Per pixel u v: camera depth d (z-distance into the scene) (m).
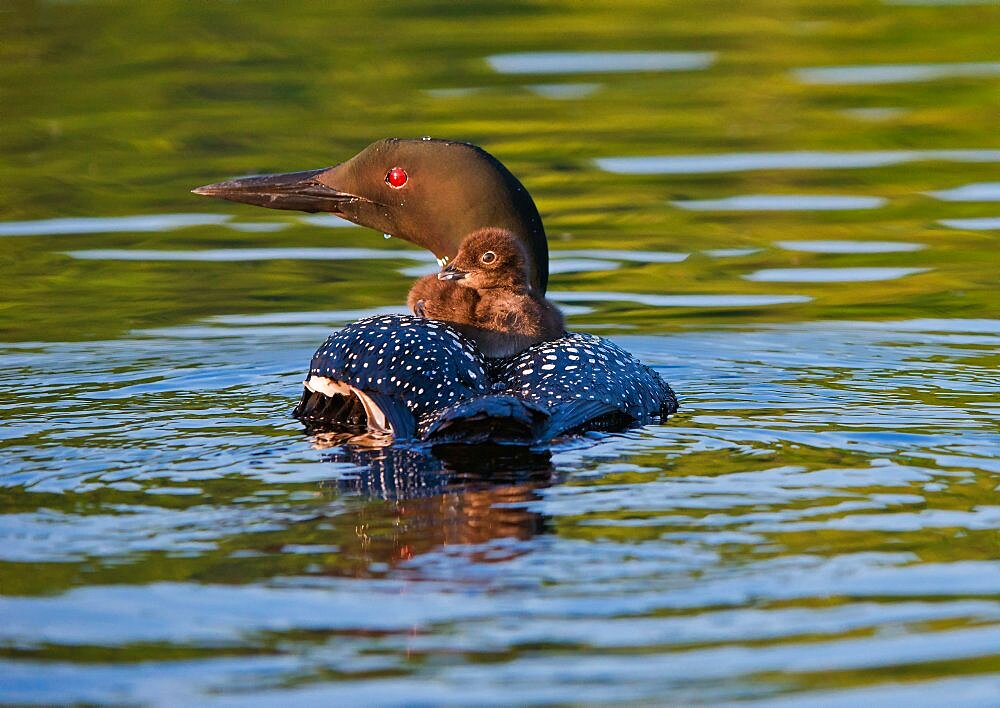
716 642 5.94
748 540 6.88
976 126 18.03
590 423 8.70
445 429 7.88
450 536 6.93
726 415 9.16
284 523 7.13
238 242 14.88
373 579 6.48
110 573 6.59
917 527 7.04
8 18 23.34
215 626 6.09
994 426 8.81
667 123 18.34
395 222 10.84
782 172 16.64
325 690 5.64
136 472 7.96
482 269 9.85
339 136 17.47
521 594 6.32
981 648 5.89
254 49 21.80
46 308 12.60
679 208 15.55
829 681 5.66
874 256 13.98
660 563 6.62
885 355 11.07
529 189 16.12
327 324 12.21
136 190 16.17
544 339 9.86
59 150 17.47
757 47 21.84
